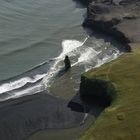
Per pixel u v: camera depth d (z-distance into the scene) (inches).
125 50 3789.4
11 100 3011.8
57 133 2699.3
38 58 3609.7
